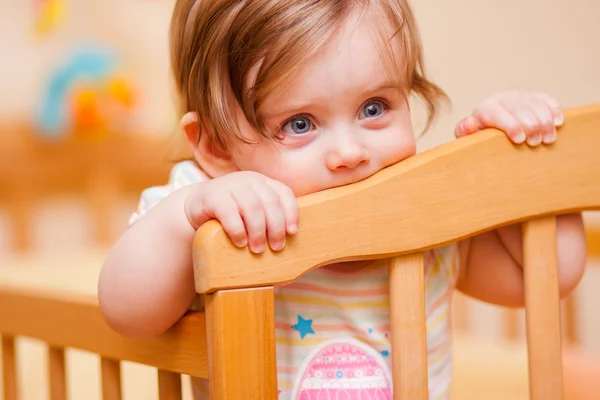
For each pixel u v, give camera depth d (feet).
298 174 2.13
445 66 5.94
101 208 6.77
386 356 2.36
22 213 6.67
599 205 2.10
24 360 4.31
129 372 4.07
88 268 5.70
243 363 1.78
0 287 2.93
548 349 2.08
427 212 1.96
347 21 2.09
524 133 2.04
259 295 1.81
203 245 1.78
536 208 2.06
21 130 6.65
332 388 2.33
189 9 2.41
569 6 5.55
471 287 2.66
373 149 2.14
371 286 2.38
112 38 6.73
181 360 2.18
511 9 5.73
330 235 1.87
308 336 2.36
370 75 2.10
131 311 2.09
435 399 2.47
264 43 2.09
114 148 6.76
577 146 2.09
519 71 5.71
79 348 2.57
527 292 2.09
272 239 1.81
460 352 4.72
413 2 6.03
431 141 5.69
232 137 2.24
